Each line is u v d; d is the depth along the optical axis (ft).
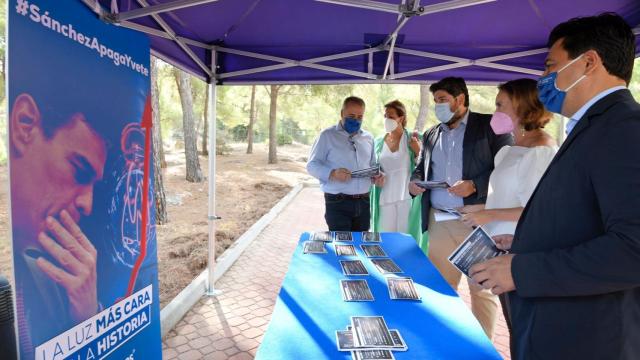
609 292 3.66
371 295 5.42
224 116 67.26
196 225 24.26
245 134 108.68
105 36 5.67
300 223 25.96
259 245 20.30
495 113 7.64
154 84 24.71
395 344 4.09
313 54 12.17
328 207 12.42
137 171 6.47
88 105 5.31
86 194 5.26
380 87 54.24
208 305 12.77
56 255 4.76
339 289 5.68
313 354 3.94
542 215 4.10
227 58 12.28
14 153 4.21
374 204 13.65
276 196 35.96
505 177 7.34
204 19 9.80
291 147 102.42
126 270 6.16
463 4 6.75
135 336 6.43
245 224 25.26
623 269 3.24
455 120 9.45
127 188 6.20
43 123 4.56
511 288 3.98
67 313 4.93
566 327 3.83
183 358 9.73
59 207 4.81
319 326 4.53
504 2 9.14
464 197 9.23
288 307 5.06
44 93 4.58
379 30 10.79
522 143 7.36
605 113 3.67
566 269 3.54
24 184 4.32
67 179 4.93
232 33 10.92
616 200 3.29
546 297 3.96
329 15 9.76
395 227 12.92
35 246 4.46
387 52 12.19
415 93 46.44
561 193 3.87
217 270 15.19
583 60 3.92
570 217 3.79
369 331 4.35
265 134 109.91
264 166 57.06
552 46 4.23
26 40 4.33
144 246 6.67
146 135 6.72
